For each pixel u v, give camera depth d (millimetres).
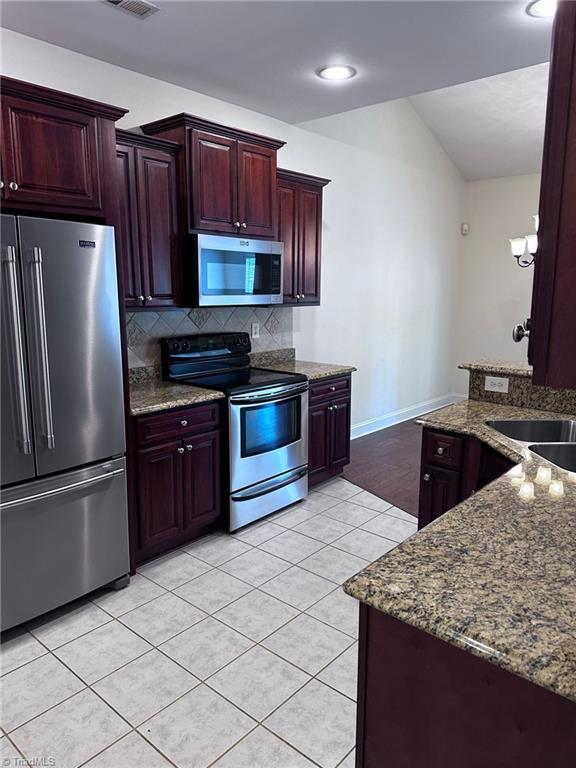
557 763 941
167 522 2979
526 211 6355
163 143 3016
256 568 2912
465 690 1033
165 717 1896
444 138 6047
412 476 4383
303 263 4121
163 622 2438
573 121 668
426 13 2410
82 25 2562
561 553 1231
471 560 1199
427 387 6699
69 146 2338
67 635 2344
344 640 2316
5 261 2100
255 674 2107
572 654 898
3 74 2645
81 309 2373
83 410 2436
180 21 2516
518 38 2662
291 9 2385
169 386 3301
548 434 2475
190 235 3146
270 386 3400
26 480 2281
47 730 1837
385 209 5484
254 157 3463
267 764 1711
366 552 3098
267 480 3498
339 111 3916
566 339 712
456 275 6910
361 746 1209
